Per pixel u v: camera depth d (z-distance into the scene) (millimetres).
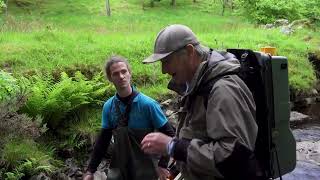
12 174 5070
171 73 2629
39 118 5707
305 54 13320
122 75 3994
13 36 10484
